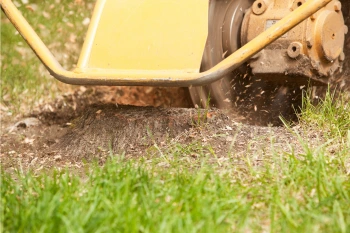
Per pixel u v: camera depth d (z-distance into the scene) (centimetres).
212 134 1281
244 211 880
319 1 1152
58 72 1291
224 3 1441
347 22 1471
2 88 1839
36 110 1678
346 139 1229
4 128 1588
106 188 949
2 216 867
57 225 834
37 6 2295
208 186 980
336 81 1463
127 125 1311
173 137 1292
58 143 1359
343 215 882
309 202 916
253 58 1321
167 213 855
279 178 1034
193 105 1465
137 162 1194
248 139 1262
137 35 1288
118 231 805
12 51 2067
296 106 1467
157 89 1667
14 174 1211
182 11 1277
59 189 969
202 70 1434
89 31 1317
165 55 1257
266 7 1345
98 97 1716
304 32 1280
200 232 824
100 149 1294
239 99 1463
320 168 1027
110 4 1334
